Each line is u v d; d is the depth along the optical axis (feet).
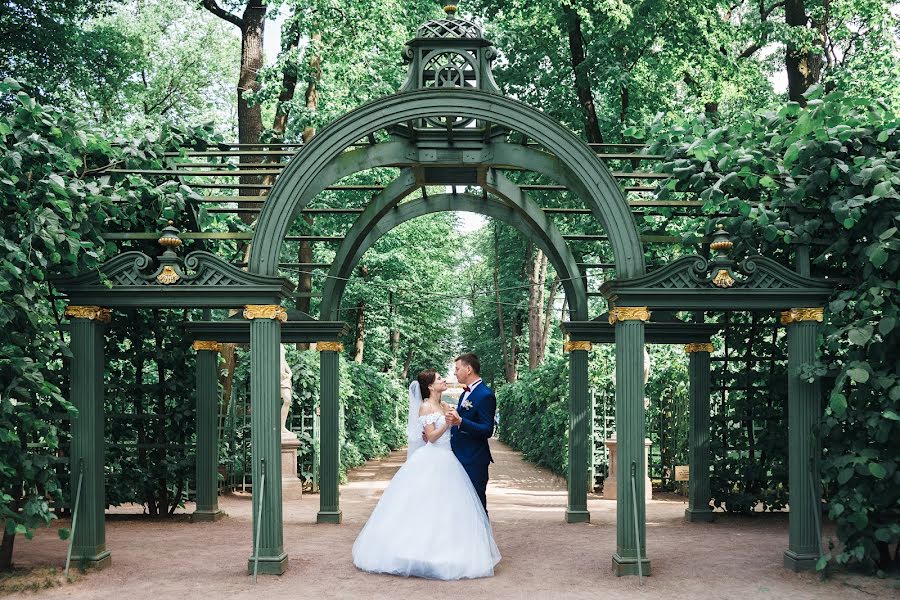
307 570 22.40
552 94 53.93
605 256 50.78
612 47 49.21
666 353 47.70
